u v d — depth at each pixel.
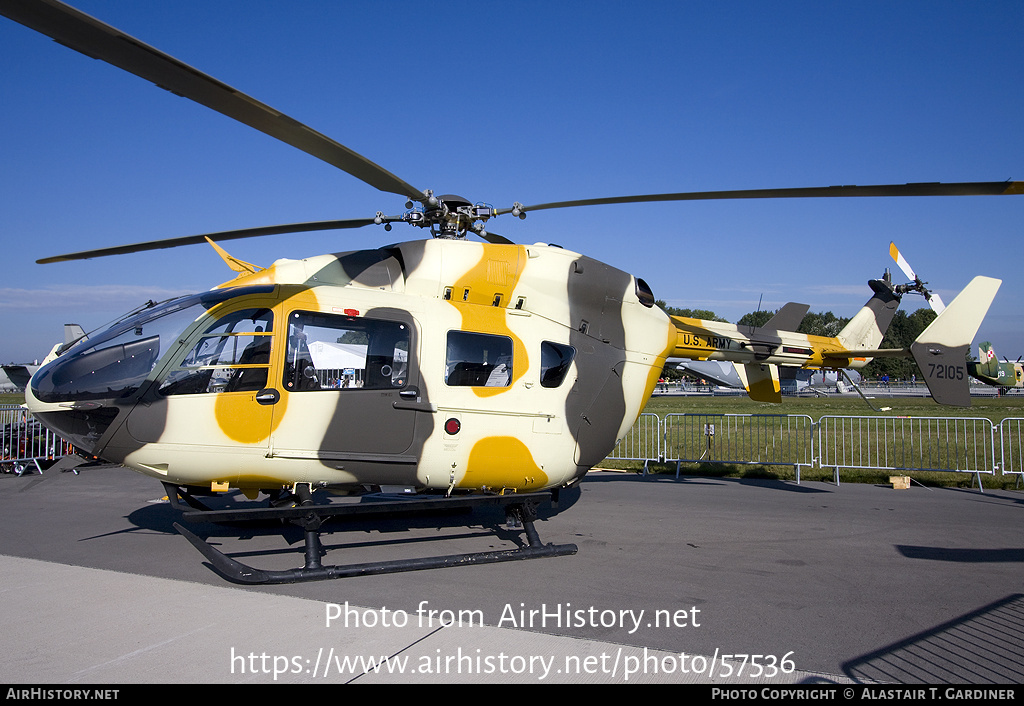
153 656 4.02
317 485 6.37
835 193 5.88
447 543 7.18
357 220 7.07
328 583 5.59
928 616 4.92
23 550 6.70
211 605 4.97
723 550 6.93
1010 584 5.75
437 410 6.54
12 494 10.28
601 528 7.99
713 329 9.29
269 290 6.25
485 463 6.80
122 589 5.36
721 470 13.61
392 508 6.20
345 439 6.21
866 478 12.60
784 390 32.38
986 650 4.26
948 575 6.04
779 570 6.18
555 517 8.66
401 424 6.40
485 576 5.89
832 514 8.91
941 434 20.88
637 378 8.03
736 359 9.66
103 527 7.80
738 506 9.49
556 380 7.24
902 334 87.44
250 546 6.94
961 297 10.12
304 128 4.94
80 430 5.91
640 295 8.10
